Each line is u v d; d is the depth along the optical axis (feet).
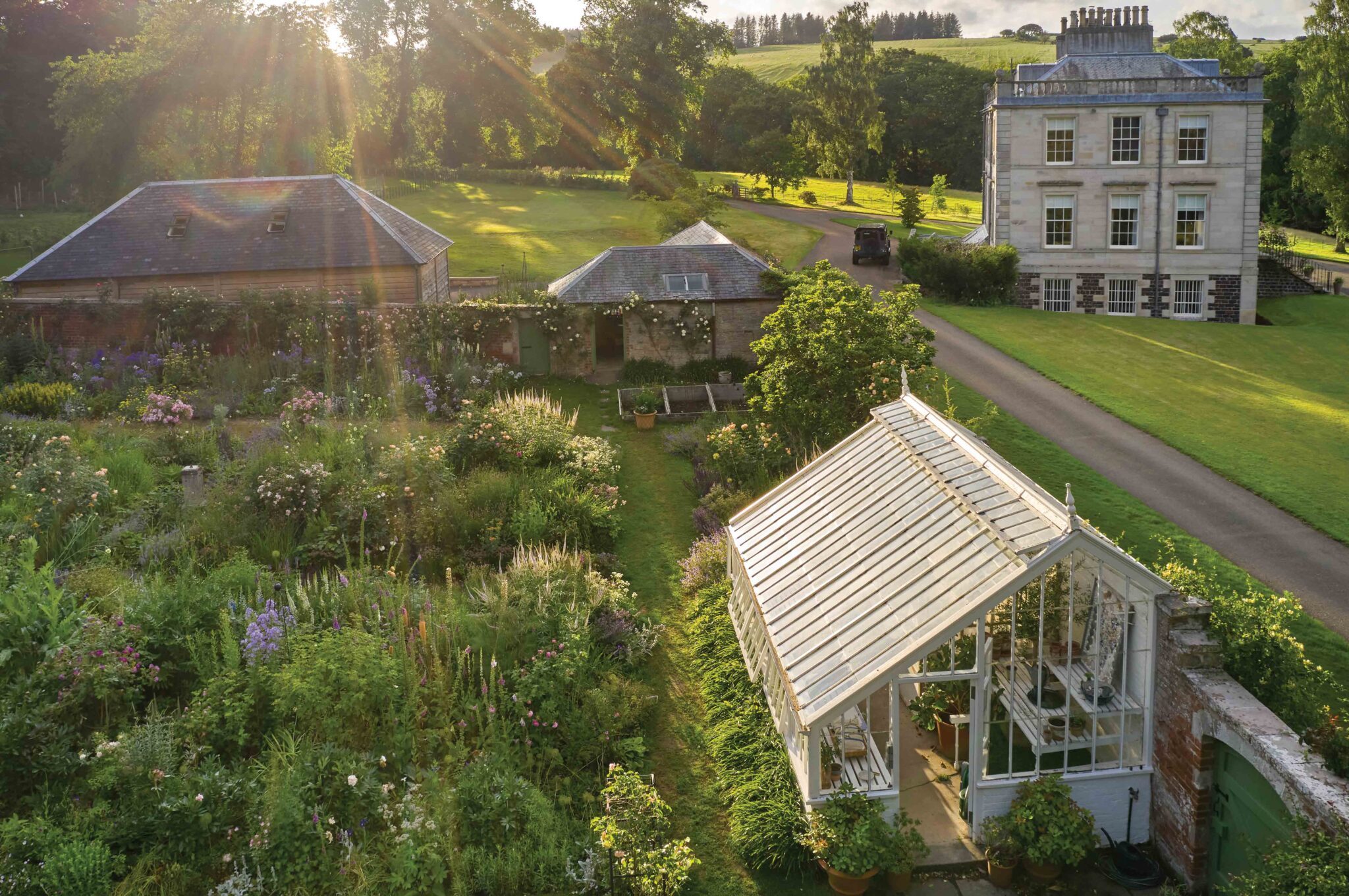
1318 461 88.48
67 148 219.82
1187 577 46.03
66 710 42.75
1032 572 40.22
